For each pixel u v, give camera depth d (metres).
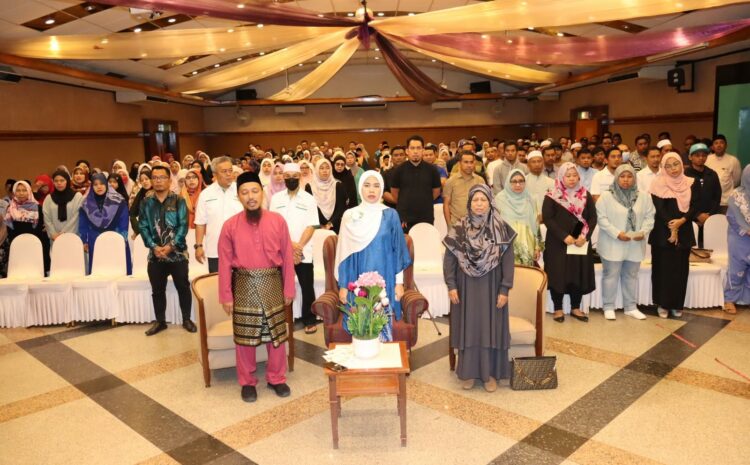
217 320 4.18
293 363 4.29
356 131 21.11
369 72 20.62
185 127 19.17
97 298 5.45
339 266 3.95
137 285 5.42
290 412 3.58
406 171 5.77
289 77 20.39
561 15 5.35
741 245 5.20
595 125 15.56
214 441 3.24
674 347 4.48
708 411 3.43
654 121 12.82
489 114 20.86
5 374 4.31
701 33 6.08
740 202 5.14
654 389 3.75
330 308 3.87
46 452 3.16
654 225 5.15
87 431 3.39
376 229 3.88
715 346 4.47
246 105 20.59
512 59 6.92
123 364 4.46
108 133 14.24
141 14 8.21
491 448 3.09
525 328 3.87
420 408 3.59
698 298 5.40
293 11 5.46
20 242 5.77
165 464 3.01
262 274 3.61
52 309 5.45
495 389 3.81
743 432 3.17
